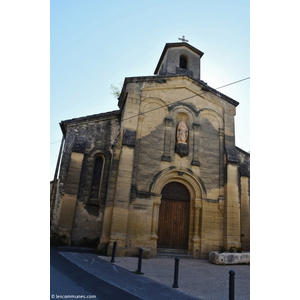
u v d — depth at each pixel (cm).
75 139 1766
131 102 1586
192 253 1486
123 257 1309
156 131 1602
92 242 1606
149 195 1475
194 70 2166
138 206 1441
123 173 1425
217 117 1773
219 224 1566
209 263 1355
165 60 2192
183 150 1587
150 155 1548
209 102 1784
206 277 1019
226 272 1140
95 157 1794
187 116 1711
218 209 1588
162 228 1520
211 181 1627
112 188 1438
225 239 1523
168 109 1667
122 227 1352
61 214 1585
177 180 1595
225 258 1338
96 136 1825
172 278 962
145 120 1599
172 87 1716
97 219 1669
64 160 1728
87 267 985
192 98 1747
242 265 1350
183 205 1587
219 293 807
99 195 1722
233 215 1561
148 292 756
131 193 1445
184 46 2178
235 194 1603
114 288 754
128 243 1373
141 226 1415
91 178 1738
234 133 1766
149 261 1279
